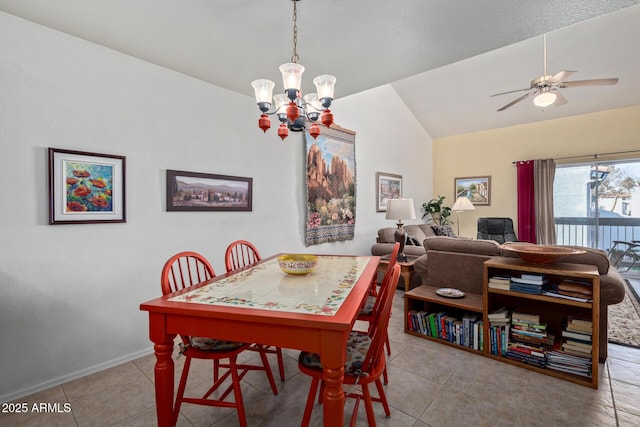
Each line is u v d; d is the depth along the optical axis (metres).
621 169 4.90
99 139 2.14
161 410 1.33
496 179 6.03
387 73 2.57
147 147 2.38
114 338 2.23
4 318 1.80
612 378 1.95
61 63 1.97
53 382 1.95
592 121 5.05
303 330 1.13
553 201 5.38
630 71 4.14
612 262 4.96
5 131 1.79
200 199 2.71
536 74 4.49
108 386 1.95
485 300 2.25
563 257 2.08
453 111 5.82
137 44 2.11
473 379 1.96
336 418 1.08
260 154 3.22
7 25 1.79
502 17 1.79
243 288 1.52
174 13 1.74
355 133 4.59
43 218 1.92
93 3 1.65
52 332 1.97
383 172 5.27
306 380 2.00
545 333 2.04
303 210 3.72
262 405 1.74
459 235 6.48
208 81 2.74
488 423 1.56
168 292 1.56
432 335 2.54
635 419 1.57
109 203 2.19
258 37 2.00
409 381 1.95
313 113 1.83
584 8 1.72
